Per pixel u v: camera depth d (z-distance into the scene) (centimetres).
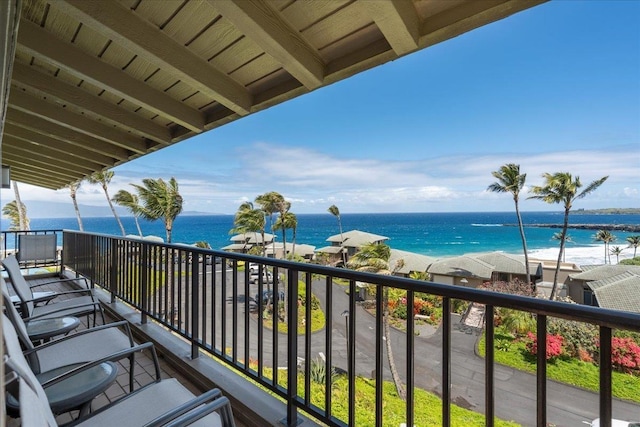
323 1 151
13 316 154
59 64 203
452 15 145
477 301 104
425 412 633
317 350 944
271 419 169
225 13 145
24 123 327
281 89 229
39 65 241
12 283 252
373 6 130
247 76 224
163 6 167
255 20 149
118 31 167
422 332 998
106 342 202
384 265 1395
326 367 151
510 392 641
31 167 526
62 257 565
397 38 148
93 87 267
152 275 301
